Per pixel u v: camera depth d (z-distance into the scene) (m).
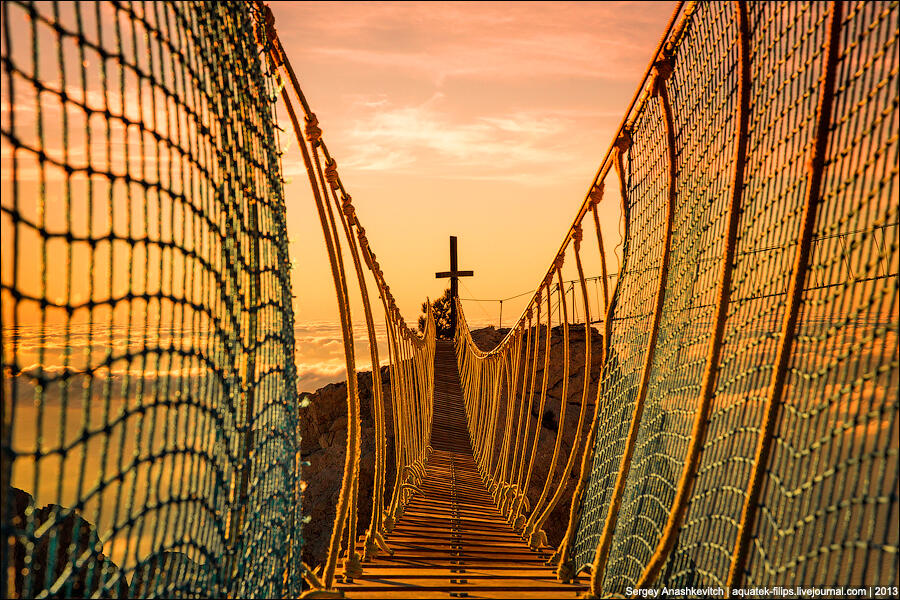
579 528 3.04
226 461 1.48
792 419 1.37
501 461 6.41
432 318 10.41
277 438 1.93
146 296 1.14
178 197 1.28
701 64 2.02
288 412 2.08
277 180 2.08
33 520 0.89
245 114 1.75
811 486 1.25
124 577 1.07
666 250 2.22
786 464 1.36
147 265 1.15
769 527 1.38
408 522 4.52
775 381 1.41
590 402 13.46
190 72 1.38
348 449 2.65
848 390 1.18
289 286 2.15
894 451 1.04
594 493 2.89
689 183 2.14
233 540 1.53
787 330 1.40
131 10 1.15
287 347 2.08
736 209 1.72
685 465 1.78
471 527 4.48
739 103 1.69
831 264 1.31
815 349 1.31
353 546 2.83
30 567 0.89
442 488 6.47
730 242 1.72
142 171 1.16
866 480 1.10
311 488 12.06
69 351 0.94
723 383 1.73
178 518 1.22
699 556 1.70
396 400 4.81
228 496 1.52
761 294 1.57
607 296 3.09
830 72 1.33
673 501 1.92
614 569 2.43
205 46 1.47
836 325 1.24
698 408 1.77
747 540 1.43
